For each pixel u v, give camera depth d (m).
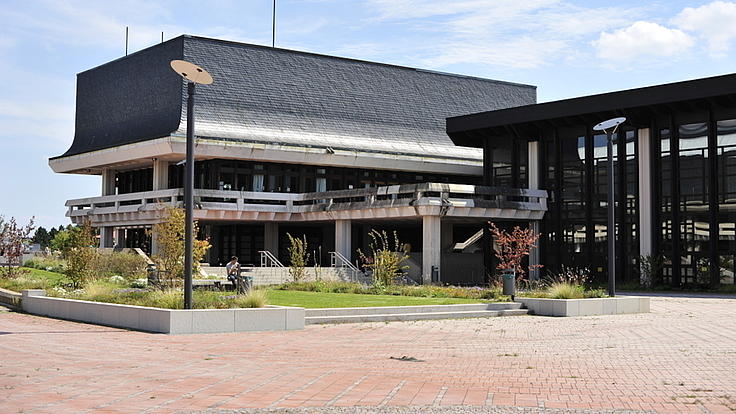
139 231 53.12
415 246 54.91
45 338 16.70
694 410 9.23
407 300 25.64
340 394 10.20
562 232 45.78
